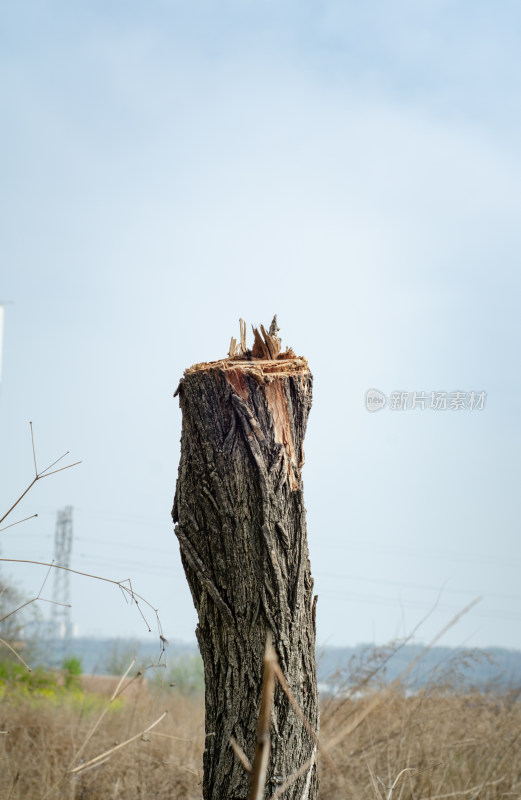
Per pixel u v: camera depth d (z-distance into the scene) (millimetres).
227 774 4363
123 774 7777
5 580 16312
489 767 7664
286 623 4473
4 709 11508
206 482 4602
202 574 4570
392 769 7184
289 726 4352
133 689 12383
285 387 4785
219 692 4504
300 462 4820
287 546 4543
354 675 8531
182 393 4832
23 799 7309
